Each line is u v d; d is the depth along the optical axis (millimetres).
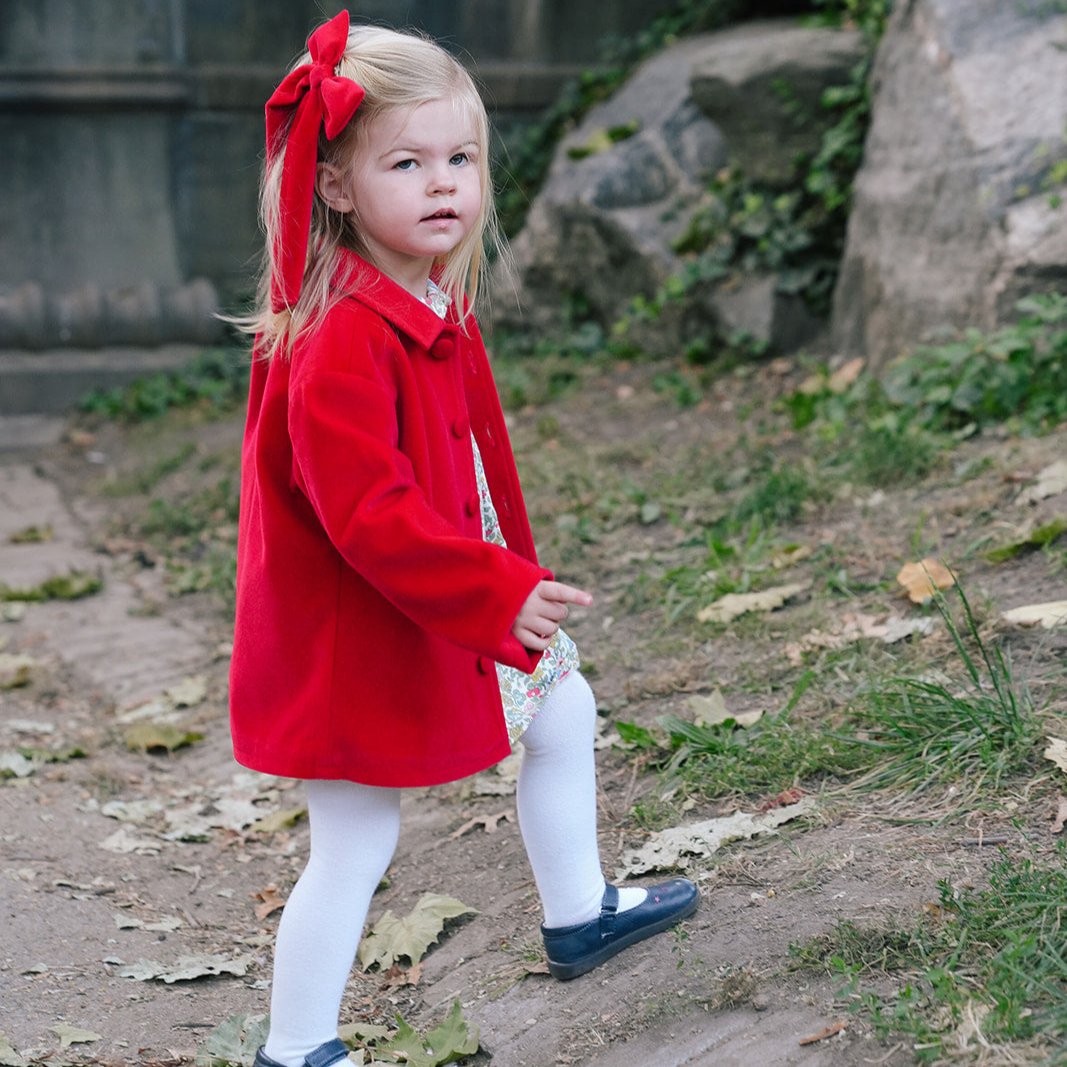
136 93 10375
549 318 8508
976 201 5598
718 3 9461
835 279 7219
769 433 5902
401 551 1870
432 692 2059
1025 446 4578
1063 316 5000
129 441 8898
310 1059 2117
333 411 1931
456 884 3029
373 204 2043
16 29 10250
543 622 1892
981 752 2742
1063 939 2086
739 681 3576
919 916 2273
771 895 2504
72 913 3039
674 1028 2197
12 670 4957
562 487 5738
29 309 9922
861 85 7047
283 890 3232
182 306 10188
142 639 5305
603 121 8797
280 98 2074
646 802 3047
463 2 10648
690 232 7625
